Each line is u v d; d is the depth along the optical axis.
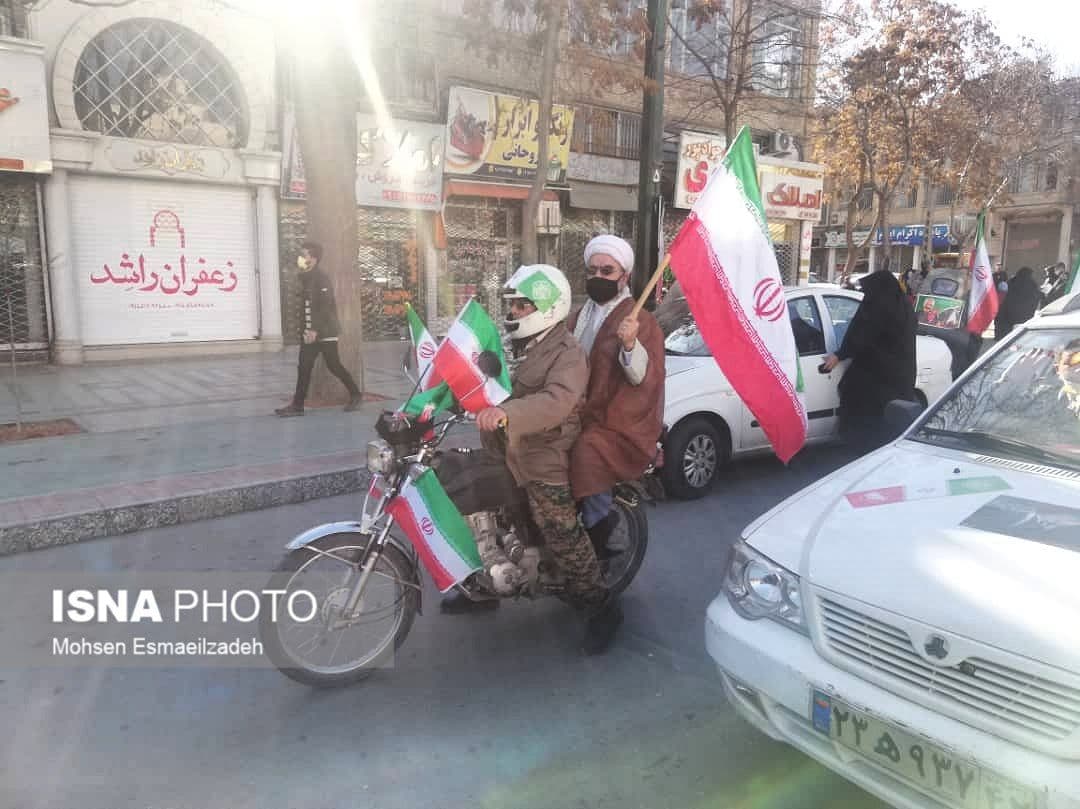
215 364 12.75
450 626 4.12
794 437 3.85
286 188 14.08
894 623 2.19
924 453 3.09
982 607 2.08
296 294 14.85
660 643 3.92
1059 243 35.44
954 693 2.07
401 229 16.11
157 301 13.37
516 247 17.66
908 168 20.92
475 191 16.25
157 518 5.46
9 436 7.41
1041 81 21.83
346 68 8.73
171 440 7.31
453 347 3.09
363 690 3.49
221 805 2.73
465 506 3.45
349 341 9.09
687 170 18.52
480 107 15.88
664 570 4.80
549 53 10.23
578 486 3.53
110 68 12.65
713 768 2.94
